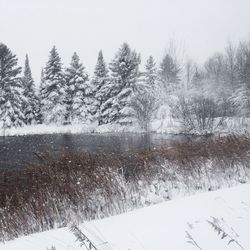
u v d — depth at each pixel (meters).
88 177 6.35
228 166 7.79
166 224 3.21
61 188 5.83
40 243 3.11
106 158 8.01
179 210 3.61
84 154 8.10
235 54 50.44
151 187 6.74
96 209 5.25
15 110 41.34
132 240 2.89
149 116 36.31
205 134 28.81
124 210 5.30
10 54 41.66
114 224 3.37
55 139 27.33
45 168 7.10
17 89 41.75
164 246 2.71
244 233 2.88
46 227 4.96
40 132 37.94
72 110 44.59
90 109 45.78
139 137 27.70
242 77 38.75
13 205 5.66
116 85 41.91
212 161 7.91
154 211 3.67
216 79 49.28
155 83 47.81
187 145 9.59
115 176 6.56
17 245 3.15
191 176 7.25
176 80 47.88
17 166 11.91
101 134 33.66
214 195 4.16
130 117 38.75
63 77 45.56
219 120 31.61
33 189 6.17
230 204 3.72
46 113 45.25
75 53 45.84
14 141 25.73
